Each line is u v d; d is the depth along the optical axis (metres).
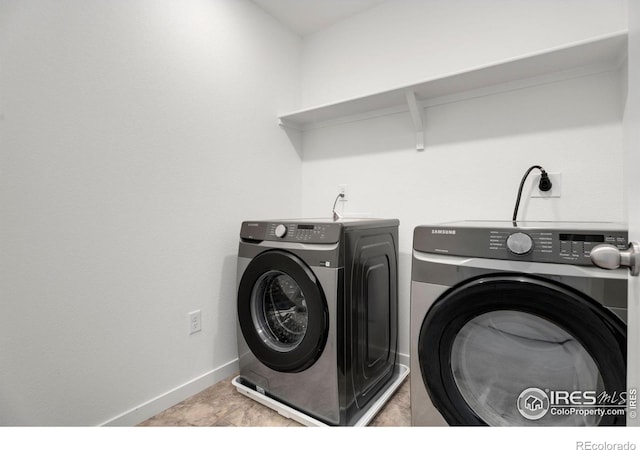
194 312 1.61
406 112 1.85
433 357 1.03
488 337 1.00
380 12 1.96
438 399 1.03
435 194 1.75
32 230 1.09
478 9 1.62
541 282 0.85
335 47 2.15
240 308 1.54
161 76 1.46
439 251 1.04
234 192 1.81
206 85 1.66
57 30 1.14
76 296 1.20
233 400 1.54
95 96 1.24
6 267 1.04
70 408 1.18
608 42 1.17
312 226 1.32
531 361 0.94
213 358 1.70
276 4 1.96
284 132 2.16
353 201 2.07
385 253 1.58
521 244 0.89
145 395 1.41
